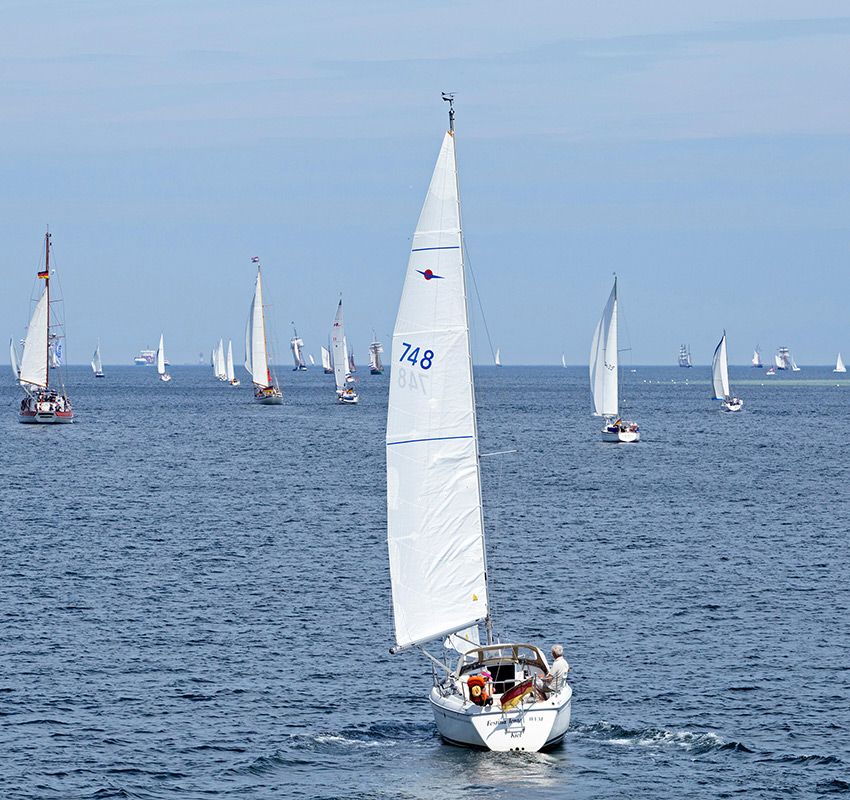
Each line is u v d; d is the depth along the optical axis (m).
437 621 83.56
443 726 80.94
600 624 114.44
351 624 114.62
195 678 96.12
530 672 82.94
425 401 82.62
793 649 104.56
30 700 89.94
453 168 81.44
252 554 152.38
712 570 141.62
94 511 193.25
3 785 74.19
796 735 82.31
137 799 72.44
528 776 75.06
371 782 74.62
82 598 124.75
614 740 81.44
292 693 92.62
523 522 183.25
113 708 88.56
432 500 83.00
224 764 77.75
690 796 72.12
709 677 95.88
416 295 82.12
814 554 153.50
